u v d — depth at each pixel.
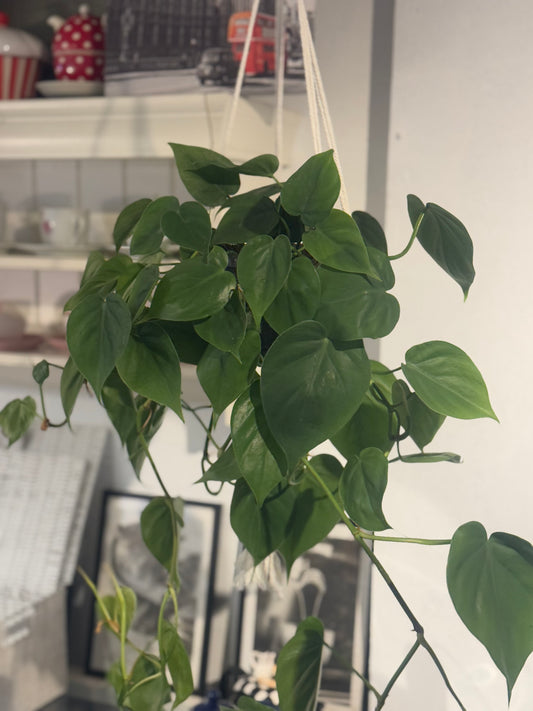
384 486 0.57
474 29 1.04
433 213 0.65
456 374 0.61
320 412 0.54
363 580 1.37
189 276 0.58
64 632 1.58
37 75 1.42
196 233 0.60
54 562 1.55
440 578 1.13
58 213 1.39
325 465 0.70
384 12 1.26
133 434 0.75
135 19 1.32
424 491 1.13
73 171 1.56
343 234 0.58
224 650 1.51
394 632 1.16
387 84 1.27
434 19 1.06
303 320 0.56
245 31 1.28
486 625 0.54
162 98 1.20
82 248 1.39
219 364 0.59
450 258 0.66
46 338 1.58
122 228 0.74
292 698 0.66
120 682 0.88
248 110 1.21
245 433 0.58
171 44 1.31
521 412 1.09
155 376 0.57
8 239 1.62
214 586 1.51
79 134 1.30
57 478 1.60
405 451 1.13
